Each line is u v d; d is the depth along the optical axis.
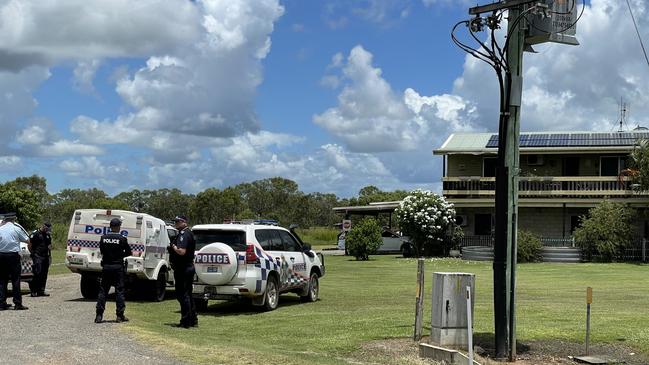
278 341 11.11
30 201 44.19
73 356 8.98
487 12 10.07
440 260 33.56
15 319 12.59
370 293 18.98
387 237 41.53
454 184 37.53
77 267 16.36
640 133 37.66
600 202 34.19
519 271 27.44
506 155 10.21
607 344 10.99
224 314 14.39
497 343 10.05
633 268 28.91
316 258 17.30
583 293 19.06
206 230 14.62
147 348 9.68
